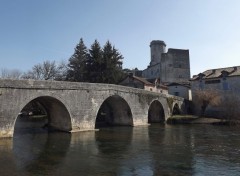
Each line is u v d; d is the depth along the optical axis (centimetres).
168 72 6512
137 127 3297
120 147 1914
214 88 4822
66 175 1232
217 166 1422
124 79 5231
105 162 1476
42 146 1895
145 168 1370
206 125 3722
